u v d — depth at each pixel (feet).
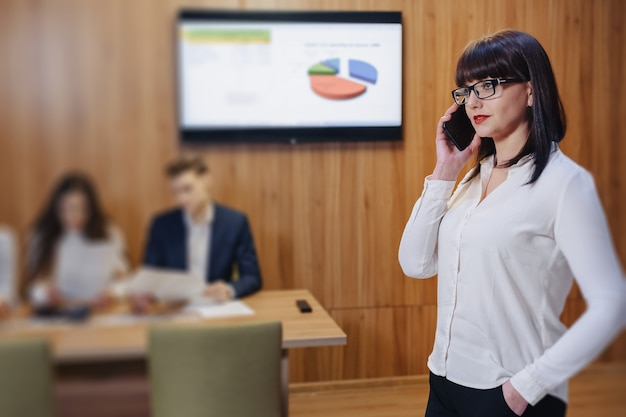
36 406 4.30
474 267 4.28
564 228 3.88
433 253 4.79
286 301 5.72
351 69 6.28
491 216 4.22
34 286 5.66
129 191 6.05
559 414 4.25
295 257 6.32
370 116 6.35
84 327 5.03
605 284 3.77
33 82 5.99
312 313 5.40
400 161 6.44
